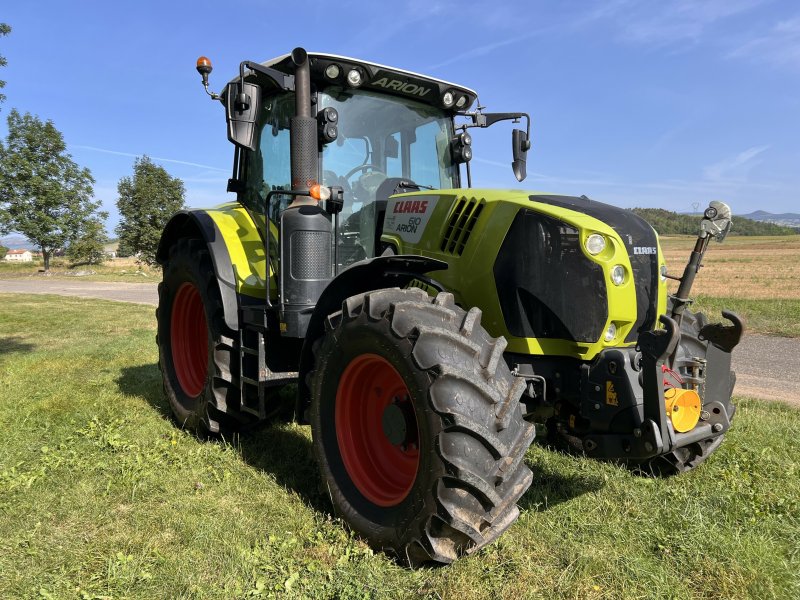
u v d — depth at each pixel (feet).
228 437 13.04
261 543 8.52
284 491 10.28
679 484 10.48
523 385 7.93
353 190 11.96
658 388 7.84
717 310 40.34
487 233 9.60
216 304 12.55
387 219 11.80
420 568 7.79
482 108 13.66
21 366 21.35
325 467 9.29
